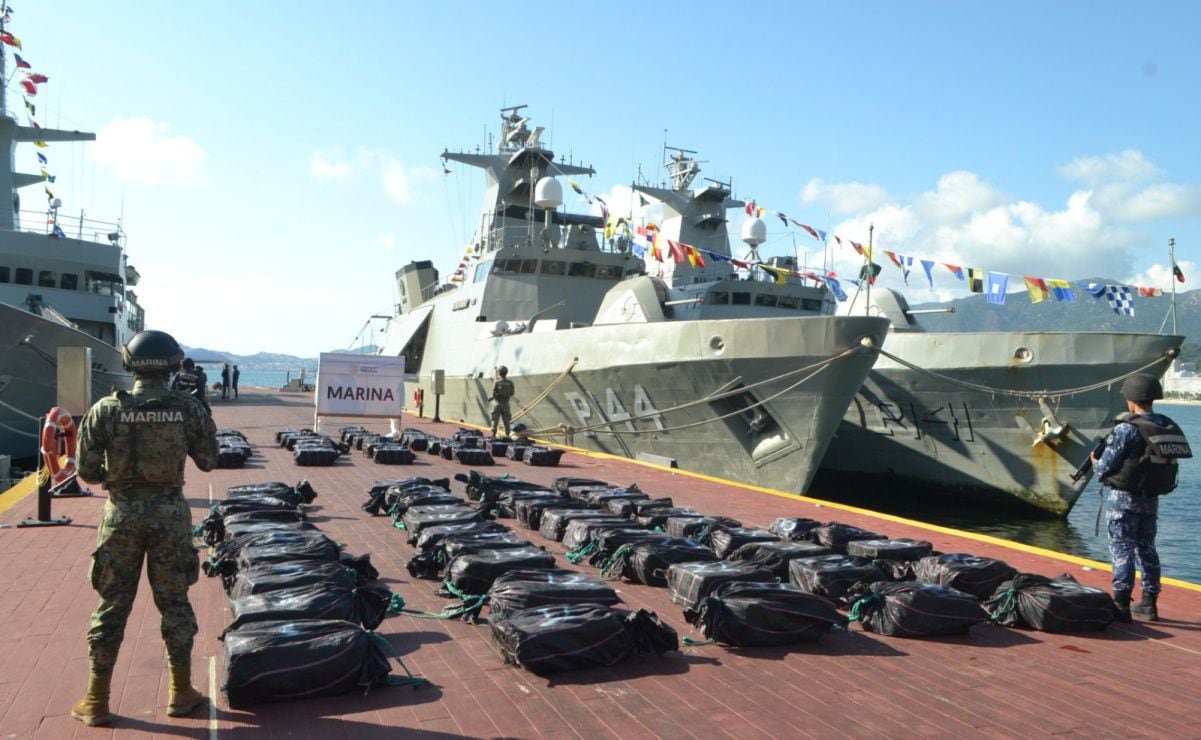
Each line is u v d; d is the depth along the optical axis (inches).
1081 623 223.0
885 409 765.9
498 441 639.1
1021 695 179.0
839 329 551.8
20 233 880.3
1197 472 1178.0
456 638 208.5
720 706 169.0
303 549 235.0
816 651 204.7
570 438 770.2
